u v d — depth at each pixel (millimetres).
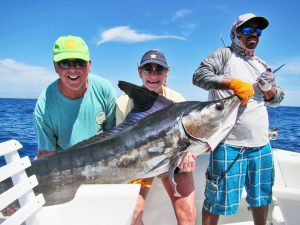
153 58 1198
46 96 1229
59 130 1248
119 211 739
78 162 999
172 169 1039
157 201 1232
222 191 1172
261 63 1238
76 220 744
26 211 681
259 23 1162
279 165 1384
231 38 1237
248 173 1193
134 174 1051
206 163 1359
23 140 4742
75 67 1140
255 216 1220
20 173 702
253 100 1156
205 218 1214
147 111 1097
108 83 1273
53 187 975
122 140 1045
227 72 1185
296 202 1185
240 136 1154
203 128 1075
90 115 1250
